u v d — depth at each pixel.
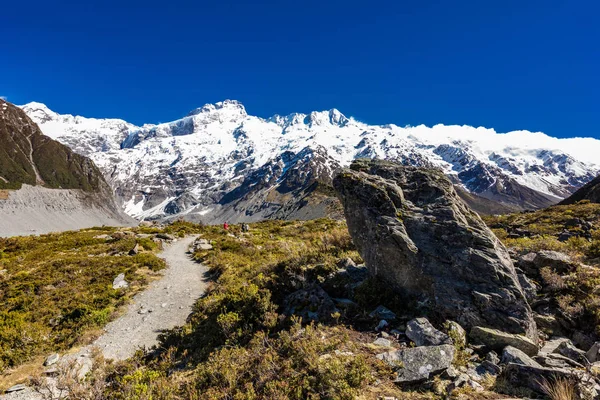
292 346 7.79
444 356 6.80
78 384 8.84
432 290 9.25
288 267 13.44
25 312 16.42
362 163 13.33
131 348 13.57
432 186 11.14
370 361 7.10
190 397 7.42
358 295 10.05
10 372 11.88
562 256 11.30
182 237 45.88
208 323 12.74
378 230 10.48
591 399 5.48
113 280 21.62
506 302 8.45
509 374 6.48
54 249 32.84
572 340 8.41
